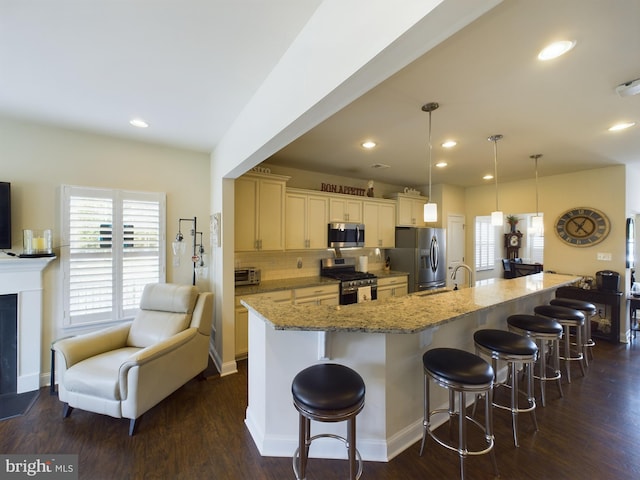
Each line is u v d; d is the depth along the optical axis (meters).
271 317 1.79
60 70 1.86
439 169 4.27
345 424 1.84
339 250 4.76
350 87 1.26
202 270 3.35
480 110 2.30
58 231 2.76
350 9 1.18
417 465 1.77
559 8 1.25
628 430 2.08
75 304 2.81
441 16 0.88
